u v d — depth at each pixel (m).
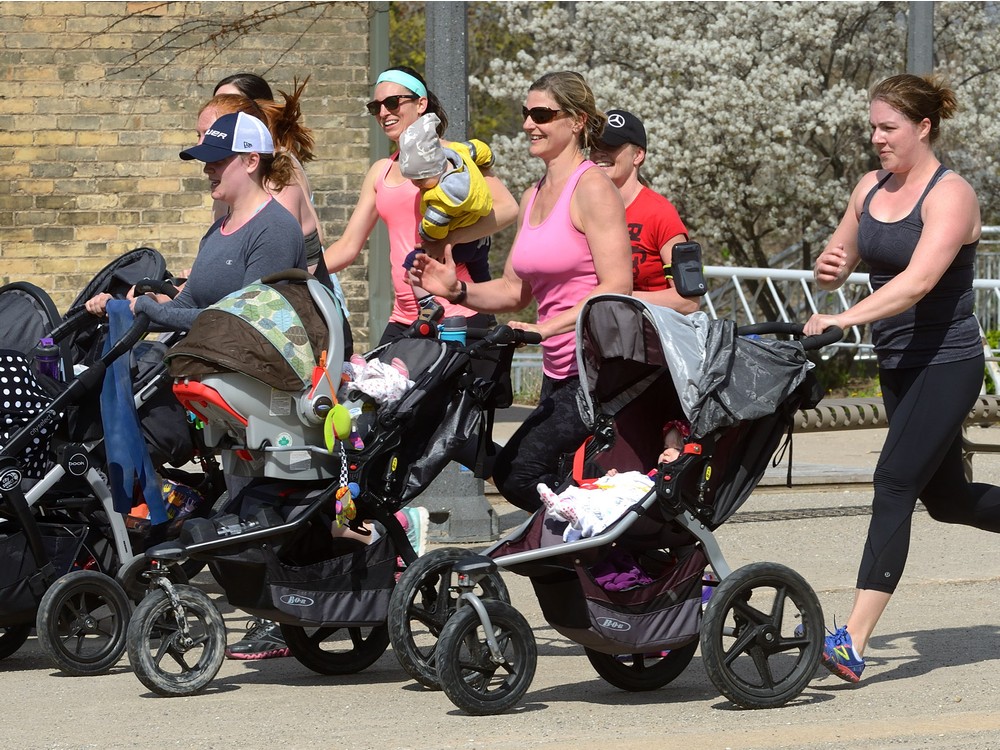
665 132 76.44
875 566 19.62
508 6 82.38
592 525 18.00
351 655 21.34
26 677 21.28
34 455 21.66
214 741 16.92
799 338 19.50
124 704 19.16
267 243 20.75
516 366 69.75
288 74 44.97
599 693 19.77
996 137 78.06
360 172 45.41
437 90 32.78
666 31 79.75
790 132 75.69
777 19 77.31
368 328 45.69
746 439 18.95
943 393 19.62
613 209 20.22
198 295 21.23
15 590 21.12
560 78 20.39
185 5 44.44
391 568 20.16
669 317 18.45
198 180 44.91
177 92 44.66
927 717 17.84
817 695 19.38
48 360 22.41
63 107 44.22
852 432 52.59
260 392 19.14
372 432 19.84
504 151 82.25
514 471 20.92
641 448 20.09
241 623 25.17
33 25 43.94
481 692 18.17
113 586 21.45
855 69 80.56
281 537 19.44
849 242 21.03
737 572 18.38
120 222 44.72
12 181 44.19
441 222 22.58
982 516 20.88
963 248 19.64
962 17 80.25
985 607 25.38
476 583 18.59
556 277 20.67
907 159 19.70
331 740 16.89
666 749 16.19
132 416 21.86
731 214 79.06
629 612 18.44
